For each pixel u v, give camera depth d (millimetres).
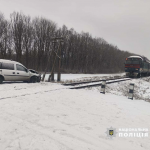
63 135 3352
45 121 4066
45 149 2762
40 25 37062
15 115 4340
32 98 6355
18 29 32031
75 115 4746
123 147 3076
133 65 26281
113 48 70312
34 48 37062
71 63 49406
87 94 8195
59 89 8820
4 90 7641
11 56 32812
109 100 7352
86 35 54312
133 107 6457
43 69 37781
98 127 3961
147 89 17359
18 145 2828
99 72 52531
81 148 2881
